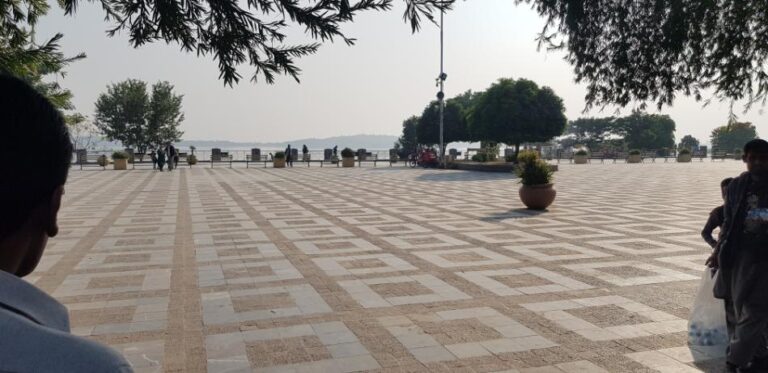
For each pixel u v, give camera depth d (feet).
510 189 61.93
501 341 14.56
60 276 21.58
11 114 2.72
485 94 114.32
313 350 13.93
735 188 12.48
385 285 20.21
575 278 21.20
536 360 13.33
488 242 28.94
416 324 15.90
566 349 14.02
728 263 12.42
